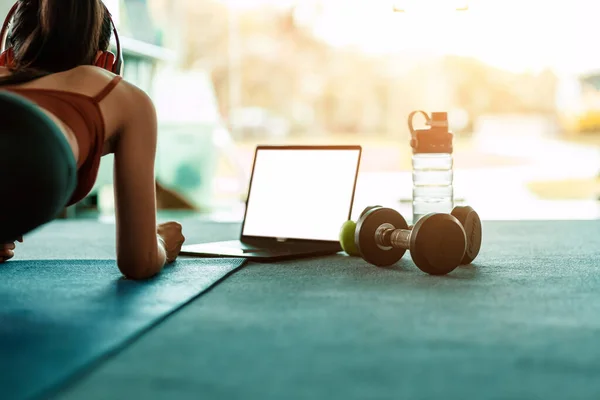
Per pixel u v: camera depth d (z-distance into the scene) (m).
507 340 1.11
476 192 5.73
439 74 6.12
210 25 5.44
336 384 0.89
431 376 0.93
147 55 4.73
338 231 2.17
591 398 0.84
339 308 1.36
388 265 1.91
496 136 6.26
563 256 2.17
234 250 2.13
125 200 1.56
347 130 6.60
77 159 1.31
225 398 0.84
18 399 0.83
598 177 5.86
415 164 2.57
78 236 3.15
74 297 1.46
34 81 1.38
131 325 1.20
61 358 1.00
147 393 0.87
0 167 1.05
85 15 1.49
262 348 1.07
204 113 5.01
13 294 1.50
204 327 1.21
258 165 2.38
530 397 0.84
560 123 6.02
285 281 1.68
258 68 6.55
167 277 1.70
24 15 1.50
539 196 5.66
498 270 1.85
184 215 4.76
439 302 1.41
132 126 1.50
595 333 1.15
